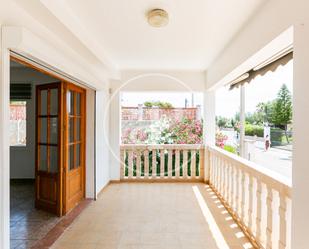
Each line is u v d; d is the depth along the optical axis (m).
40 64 2.37
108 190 4.86
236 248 2.65
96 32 3.06
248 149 3.88
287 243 2.02
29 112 5.60
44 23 2.31
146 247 2.67
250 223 2.84
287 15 1.85
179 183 5.39
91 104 4.38
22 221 3.38
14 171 5.61
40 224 3.27
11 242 2.78
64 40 2.76
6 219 1.88
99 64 3.90
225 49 3.70
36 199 3.90
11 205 4.07
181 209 3.81
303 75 1.61
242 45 2.90
